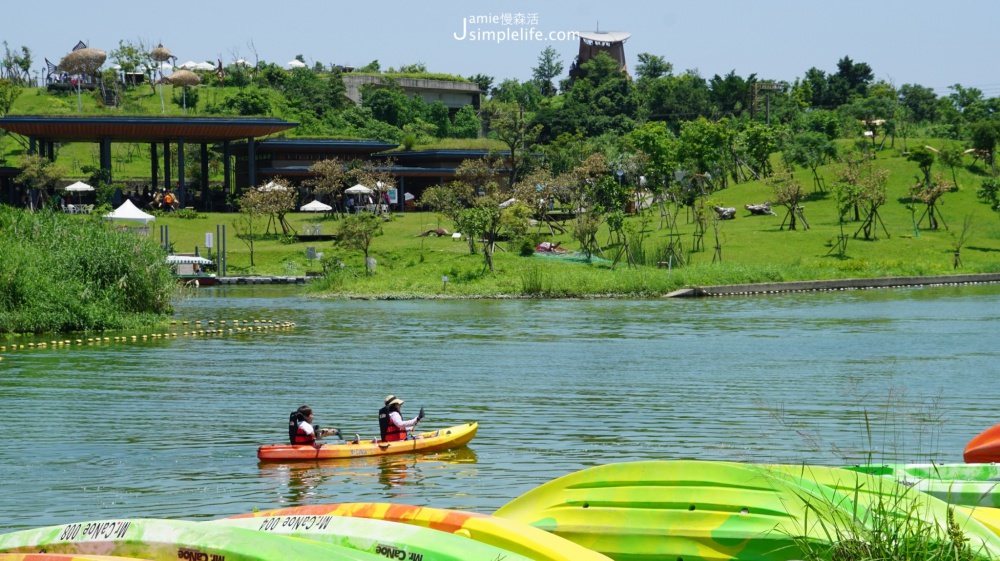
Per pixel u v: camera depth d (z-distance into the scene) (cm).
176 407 2408
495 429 2111
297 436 1880
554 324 4591
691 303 5859
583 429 2097
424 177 11600
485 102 17975
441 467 1777
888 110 12712
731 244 8212
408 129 14688
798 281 6875
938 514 713
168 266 4697
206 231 8862
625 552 752
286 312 5231
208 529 619
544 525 784
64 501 1548
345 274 6969
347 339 3966
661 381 2808
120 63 15588
